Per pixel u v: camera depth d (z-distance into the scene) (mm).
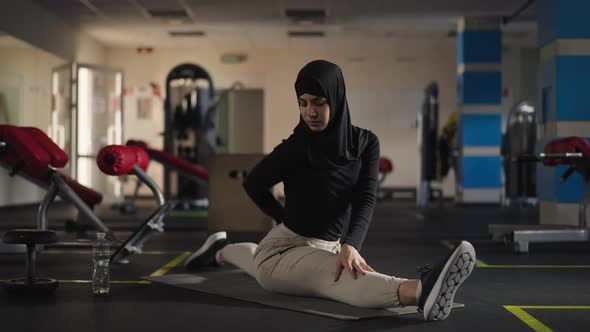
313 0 10758
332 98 2688
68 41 12492
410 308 2828
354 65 15531
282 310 2828
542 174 7348
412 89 15453
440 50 15367
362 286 2674
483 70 12094
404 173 15492
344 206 2904
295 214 2957
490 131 12148
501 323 2648
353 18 12102
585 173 5320
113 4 11031
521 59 15039
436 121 10969
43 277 3756
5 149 4207
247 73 15414
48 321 2637
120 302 3021
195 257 4027
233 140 15539
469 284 3633
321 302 2945
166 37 14023
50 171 4336
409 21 12359
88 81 12578
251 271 3479
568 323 2664
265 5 11102
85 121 12500
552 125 7078
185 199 10180
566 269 4234
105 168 4113
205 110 10406
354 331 2467
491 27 12031
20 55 11000
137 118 15242
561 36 6941
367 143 2855
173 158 7906
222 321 2635
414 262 4605
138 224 7488
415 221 8336
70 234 5965
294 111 15469
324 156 2789
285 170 2879
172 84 10398
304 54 15461
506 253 5109
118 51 15219
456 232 6875
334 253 2861
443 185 15305
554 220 7020
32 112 11422
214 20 12336
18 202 10758
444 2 10875
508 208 11258
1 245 4770
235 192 5469
